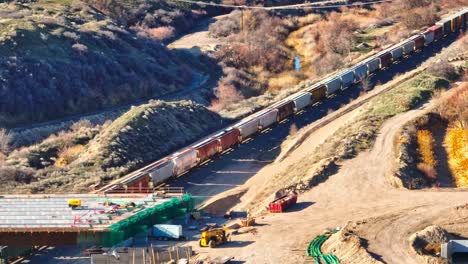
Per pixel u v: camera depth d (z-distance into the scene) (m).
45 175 107.56
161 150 118.88
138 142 117.25
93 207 89.56
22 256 83.38
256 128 124.44
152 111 125.25
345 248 72.88
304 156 112.25
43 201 92.56
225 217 92.19
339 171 99.00
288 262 72.19
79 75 145.50
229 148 119.50
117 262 76.31
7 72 136.25
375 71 150.88
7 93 133.12
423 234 74.19
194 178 108.75
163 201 90.62
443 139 112.88
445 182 98.31
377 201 88.12
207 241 78.44
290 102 131.75
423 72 143.12
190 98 153.50
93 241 81.12
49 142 119.19
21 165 110.19
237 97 154.50
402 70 151.88
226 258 73.88
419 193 90.31
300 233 80.00
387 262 68.94
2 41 142.62
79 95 142.12
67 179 105.62
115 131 117.38
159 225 84.06
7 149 119.44
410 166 99.38
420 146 108.00
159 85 156.88
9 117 130.62
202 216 92.69
